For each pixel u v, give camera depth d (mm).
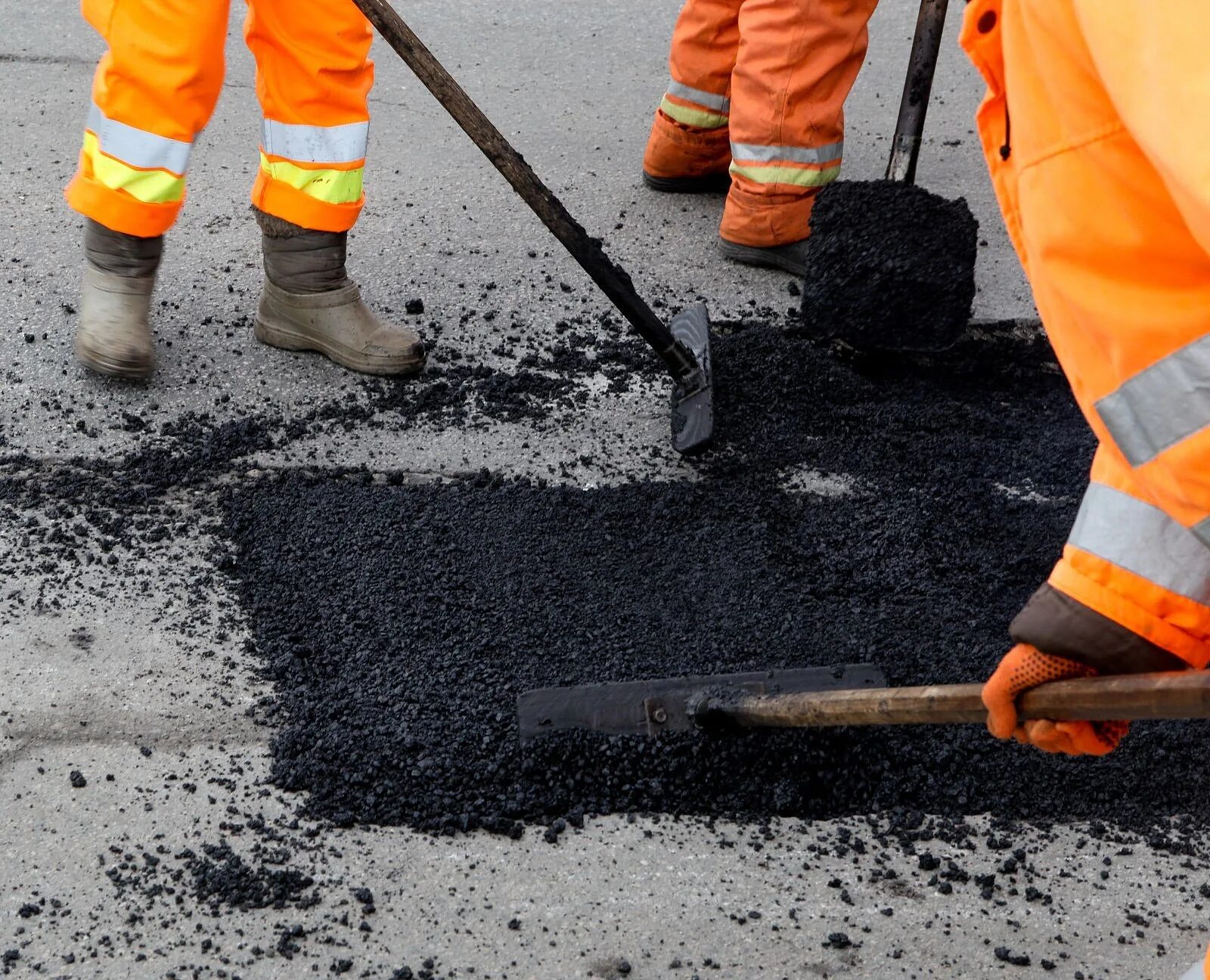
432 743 2355
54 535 2867
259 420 3309
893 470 3291
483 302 3895
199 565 2828
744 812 2299
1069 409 3613
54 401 3305
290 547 2879
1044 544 3051
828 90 3889
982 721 1695
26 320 3617
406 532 2947
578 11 6223
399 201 4430
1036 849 2242
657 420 3438
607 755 2322
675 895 2113
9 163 4504
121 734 2377
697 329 3480
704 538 3010
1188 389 1168
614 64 5719
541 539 2963
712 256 4250
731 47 4242
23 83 5145
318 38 3133
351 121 3299
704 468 3266
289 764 2330
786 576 2900
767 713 2156
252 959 1954
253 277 3930
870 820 2299
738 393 3504
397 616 2693
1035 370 3775
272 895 2064
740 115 3951
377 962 1962
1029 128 1226
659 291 4020
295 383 3471
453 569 2844
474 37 5863
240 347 3588
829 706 2010
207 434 3246
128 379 3363
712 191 4695
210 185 4461
